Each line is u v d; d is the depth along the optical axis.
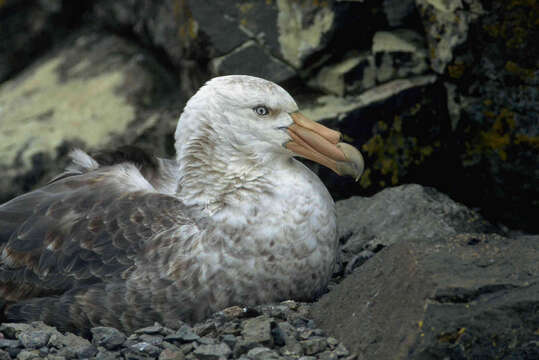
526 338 5.24
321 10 9.47
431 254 5.86
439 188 9.71
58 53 13.05
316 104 9.49
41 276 6.68
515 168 9.12
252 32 9.74
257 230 6.49
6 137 11.39
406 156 9.37
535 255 5.77
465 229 8.23
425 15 9.15
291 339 5.93
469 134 9.32
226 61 9.81
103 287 6.44
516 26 8.71
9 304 6.78
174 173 7.68
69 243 6.64
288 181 6.70
